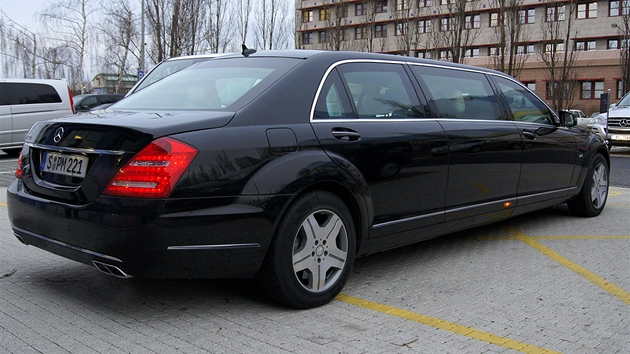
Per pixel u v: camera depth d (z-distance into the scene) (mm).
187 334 3184
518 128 5387
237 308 3605
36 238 3527
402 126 4219
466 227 4902
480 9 55656
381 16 61906
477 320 3514
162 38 26219
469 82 5168
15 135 13898
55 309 3545
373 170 3930
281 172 3381
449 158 4531
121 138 3137
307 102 3725
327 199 3639
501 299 3918
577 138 6320
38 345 3014
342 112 3904
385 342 3141
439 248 5320
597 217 6852
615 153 17047
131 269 3078
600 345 3186
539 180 5680
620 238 5754
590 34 52312
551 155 5816
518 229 6176
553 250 5270
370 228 3963
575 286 4230
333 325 3369
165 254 3062
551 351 3092
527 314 3641
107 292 3881
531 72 52250
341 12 59844
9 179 10047
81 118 3520
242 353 2955
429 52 56031
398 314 3586
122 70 31469
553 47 47750
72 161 3352
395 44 61062
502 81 5621
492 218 5168
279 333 3225
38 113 14211
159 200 3021
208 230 3137
